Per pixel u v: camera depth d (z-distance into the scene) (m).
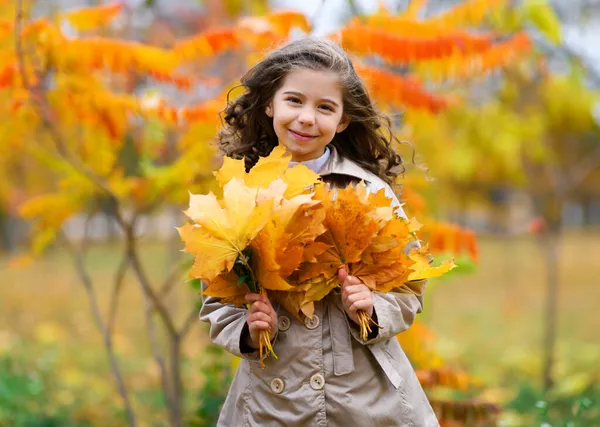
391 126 3.55
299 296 2.69
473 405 4.52
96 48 4.56
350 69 2.98
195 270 2.53
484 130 9.65
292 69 2.91
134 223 5.22
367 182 3.05
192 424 5.22
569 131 13.28
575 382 6.64
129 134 5.56
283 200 2.57
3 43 4.71
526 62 8.81
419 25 4.85
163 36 7.95
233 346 2.79
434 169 9.50
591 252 32.38
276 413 2.78
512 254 30.12
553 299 9.30
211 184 4.97
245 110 3.16
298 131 2.89
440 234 5.10
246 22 4.57
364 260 2.70
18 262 5.83
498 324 14.98
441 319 15.60
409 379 2.93
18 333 13.13
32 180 12.27
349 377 2.78
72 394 8.52
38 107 4.80
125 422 7.46
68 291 18.69
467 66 4.99
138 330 13.61
